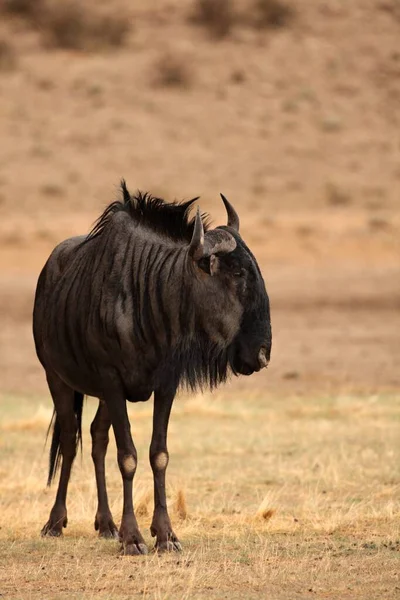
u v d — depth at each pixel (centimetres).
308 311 10412
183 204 3219
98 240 3331
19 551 3216
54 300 3412
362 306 10662
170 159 18812
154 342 3136
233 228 3142
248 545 3228
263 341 3022
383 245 14100
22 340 9231
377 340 9050
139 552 3108
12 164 18262
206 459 4809
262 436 5366
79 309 3269
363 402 6306
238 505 3897
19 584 2814
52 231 14638
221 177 18150
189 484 4294
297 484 4291
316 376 7525
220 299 3020
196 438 5325
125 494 3164
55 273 3559
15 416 6006
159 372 3130
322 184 17912
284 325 9775
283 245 13975
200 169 18462
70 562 3052
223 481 4341
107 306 3166
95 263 3266
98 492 3519
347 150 19400
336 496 4038
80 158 18675
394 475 4381
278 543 3256
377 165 18825
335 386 7162
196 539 3334
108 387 3186
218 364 3075
